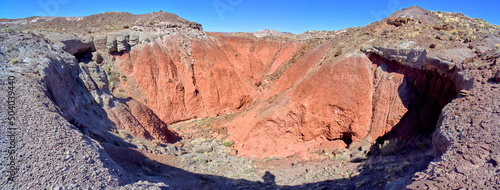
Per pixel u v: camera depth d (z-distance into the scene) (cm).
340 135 2528
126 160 1617
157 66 4012
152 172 1558
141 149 1978
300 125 2619
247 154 2531
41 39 2086
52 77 1630
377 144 2128
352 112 2453
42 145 933
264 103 3156
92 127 1823
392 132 2206
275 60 6600
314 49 4356
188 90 4100
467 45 2066
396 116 2222
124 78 3738
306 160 2259
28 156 863
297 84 2983
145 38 4028
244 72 5128
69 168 895
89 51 3584
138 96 3734
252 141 2664
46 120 1077
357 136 2400
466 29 2552
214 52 4578
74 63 2172
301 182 1712
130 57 3888
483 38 2130
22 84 1254
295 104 2661
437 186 753
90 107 2122
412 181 858
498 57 1493
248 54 5922
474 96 1231
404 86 2255
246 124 2936
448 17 3153
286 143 2597
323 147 2508
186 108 4044
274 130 2644
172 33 4459
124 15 5775
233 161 2295
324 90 2580
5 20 4791
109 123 2181
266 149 2584
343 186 1434
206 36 4903
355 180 1479
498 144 832
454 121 1105
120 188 938
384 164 1555
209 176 1825
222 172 1984
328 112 2545
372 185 1289
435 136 1140
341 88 2519
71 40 3153
